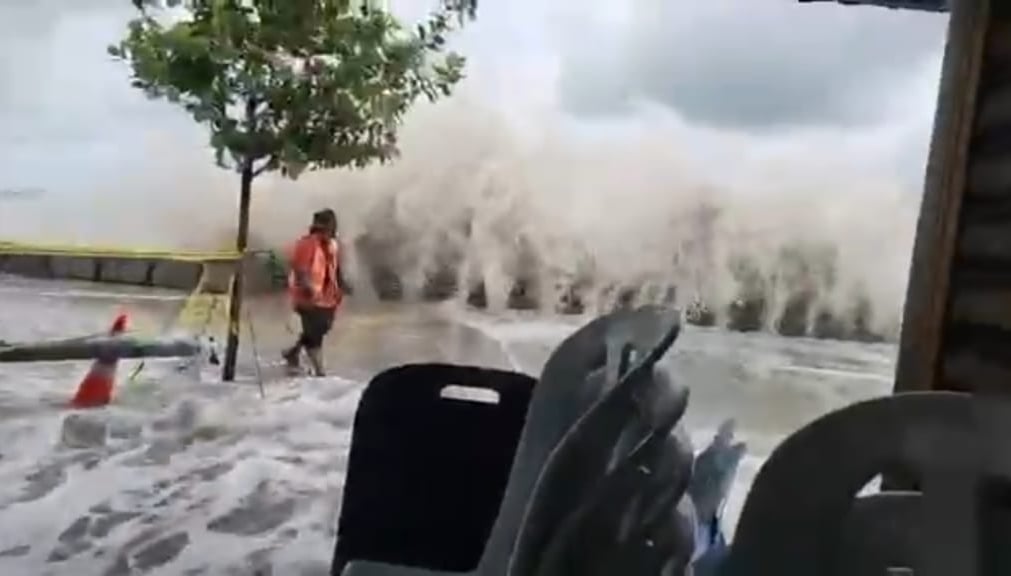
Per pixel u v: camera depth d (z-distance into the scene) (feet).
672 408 2.35
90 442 9.80
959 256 7.02
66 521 9.37
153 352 10.18
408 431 5.56
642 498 2.25
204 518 9.50
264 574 9.04
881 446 2.20
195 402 10.11
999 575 2.14
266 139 10.29
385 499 5.57
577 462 2.27
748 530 2.18
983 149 6.95
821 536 2.15
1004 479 2.15
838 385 10.15
